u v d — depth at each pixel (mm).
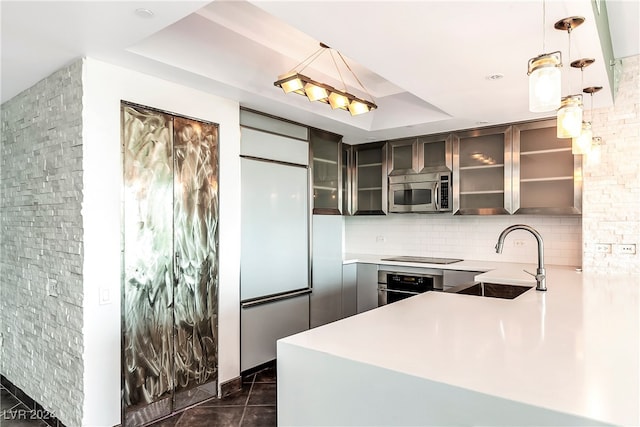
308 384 1466
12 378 3178
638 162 3154
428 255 4867
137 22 1921
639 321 1786
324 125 4020
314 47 3129
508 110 3416
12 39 2113
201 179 3010
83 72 2367
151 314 2701
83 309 2373
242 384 3348
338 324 1757
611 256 3277
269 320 3611
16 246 3111
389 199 4703
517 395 1042
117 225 2520
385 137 4609
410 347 1442
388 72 2482
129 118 2574
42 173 2754
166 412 2795
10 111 3172
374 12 1741
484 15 1772
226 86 2887
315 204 4215
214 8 2545
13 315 3158
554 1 1640
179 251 2867
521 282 2982
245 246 3381
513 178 3891
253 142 3451
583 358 1315
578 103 1849
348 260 4652
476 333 1610
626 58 3195
